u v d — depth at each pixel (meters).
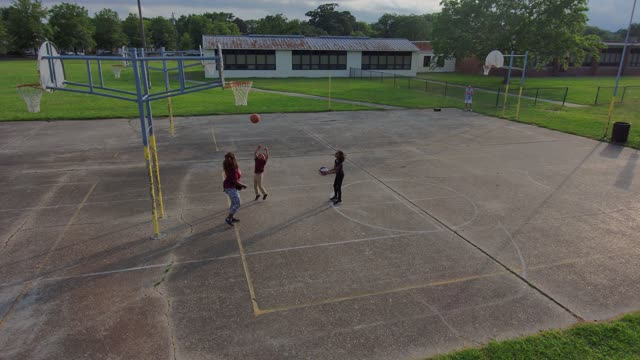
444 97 33.47
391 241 8.57
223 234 8.84
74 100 28.84
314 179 12.62
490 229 9.19
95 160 14.52
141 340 5.64
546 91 37.56
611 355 5.35
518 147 17.00
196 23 100.81
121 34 101.12
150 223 9.36
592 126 21.28
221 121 22.36
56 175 12.83
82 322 6.01
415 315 6.21
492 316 6.20
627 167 14.17
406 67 57.06
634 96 34.62
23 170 13.30
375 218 9.72
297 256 7.93
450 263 7.72
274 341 5.64
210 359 5.31
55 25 88.88
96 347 5.51
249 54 50.75
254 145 17.02
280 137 18.55
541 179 12.81
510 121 23.09
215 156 15.28
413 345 5.58
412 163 14.52
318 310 6.32
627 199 11.12
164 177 12.76
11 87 34.38
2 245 8.26
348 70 54.47
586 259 7.91
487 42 41.47
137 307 6.36
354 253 8.06
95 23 98.94
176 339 5.67
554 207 10.52
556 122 22.47
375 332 5.84
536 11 39.91
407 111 26.64
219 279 7.12
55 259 7.75
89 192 11.37
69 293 6.70
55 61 9.01
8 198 10.86
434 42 46.66
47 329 5.86
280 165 14.13
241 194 11.29
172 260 7.75
